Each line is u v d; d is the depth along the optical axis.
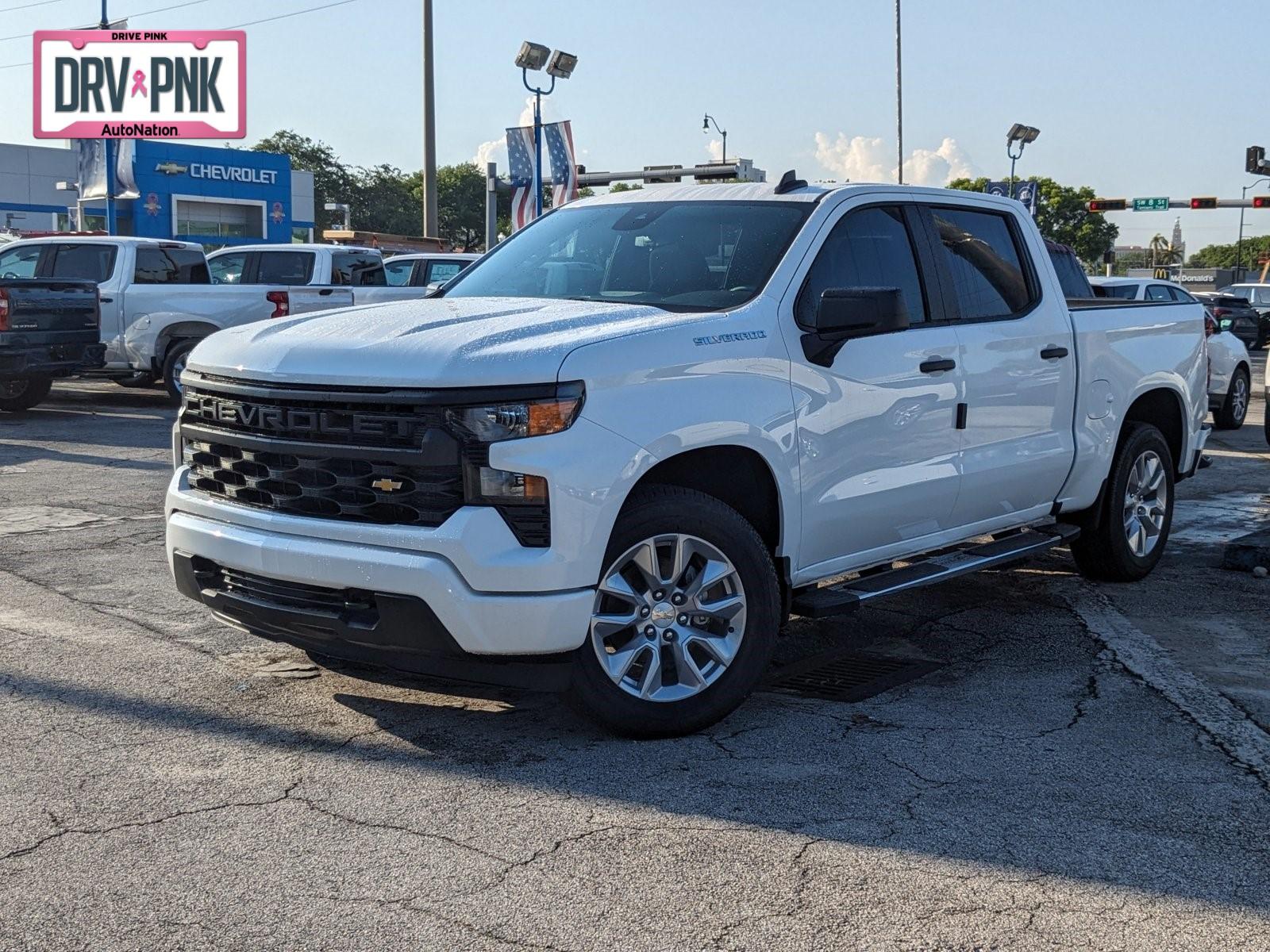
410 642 4.09
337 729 4.50
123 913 3.16
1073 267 9.67
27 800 3.83
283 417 4.29
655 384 4.29
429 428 4.02
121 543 7.57
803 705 4.87
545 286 5.30
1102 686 5.14
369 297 16.92
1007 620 6.21
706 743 4.42
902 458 5.21
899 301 4.59
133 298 15.44
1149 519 7.00
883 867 3.45
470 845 3.56
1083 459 6.32
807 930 3.11
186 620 5.89
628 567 4.39
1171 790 4.03
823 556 4.97
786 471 4.68
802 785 4.04
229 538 4.41
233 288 15.78
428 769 4.14
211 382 4.57
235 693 4.87
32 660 5.25
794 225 5.09
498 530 4.01
